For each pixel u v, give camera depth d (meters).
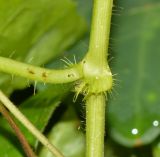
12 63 0.15
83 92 0.15
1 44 0.18
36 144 0.16
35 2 0.18
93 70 0.15
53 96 0.17
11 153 0.16
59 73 0.14
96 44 0.15
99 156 0.15
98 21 0.14
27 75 0.15
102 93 0.15
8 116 0.15
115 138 0.18
